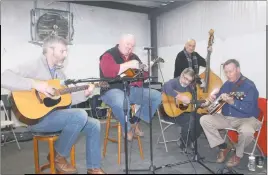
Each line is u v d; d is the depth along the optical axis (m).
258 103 2.70
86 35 5.46
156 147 3.09
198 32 5.04
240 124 2.56
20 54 4.57
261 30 3.84
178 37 5.57
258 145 2.69
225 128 2.59
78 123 2.06
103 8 5.68
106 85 2.38
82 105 4.55
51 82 2.18
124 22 5.98
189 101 2.93
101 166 2.42
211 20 4.73
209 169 2.31
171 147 3.09
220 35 4.55
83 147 3.01
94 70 5.60
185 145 2.95
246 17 4.07
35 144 2.11
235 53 4.28
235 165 2.46
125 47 2.57
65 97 2.22
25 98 2.07
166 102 3.06
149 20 6.31
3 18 4.41
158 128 4.06
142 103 2.65
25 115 2.02
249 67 4.05
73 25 5.26
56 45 2.21
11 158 2.71
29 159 2.67
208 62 3.50
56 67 2.34
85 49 5.46
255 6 3.92
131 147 2.90
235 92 2.58
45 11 4.77
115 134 3.73
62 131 2.09
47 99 2.12
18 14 4.55
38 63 2.19
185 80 3.06
